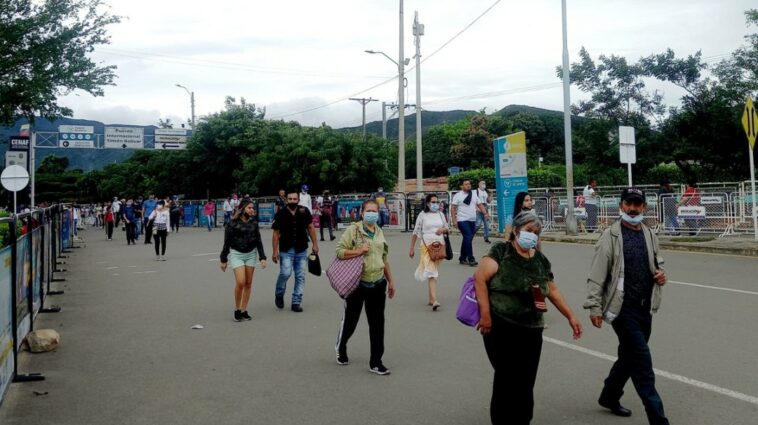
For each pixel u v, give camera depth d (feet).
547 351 22.97
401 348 23.94
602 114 108.58
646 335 16.14
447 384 19.47
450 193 87.71
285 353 23.41
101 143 168.45
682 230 64.13
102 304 34.47
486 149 211.00
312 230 30.01
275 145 133.28
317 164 122.93
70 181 300.20
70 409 17.54
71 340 25.86
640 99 105.29
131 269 51.39
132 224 80.89
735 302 31.45
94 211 193.98
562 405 17.46
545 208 78.79
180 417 16.81
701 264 45.62
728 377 19.44
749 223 60.39
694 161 104.06
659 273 15.98
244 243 29.60
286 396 18.47
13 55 55.98
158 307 33.32
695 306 30.60
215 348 24.30
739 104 94.68
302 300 34.86
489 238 72.23
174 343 25.18
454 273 43.75
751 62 94.58
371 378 20.17
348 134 129.39
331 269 21.39
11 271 19.89
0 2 55.47
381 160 125.39
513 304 14.70
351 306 21.39
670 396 17.85
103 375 20.80
